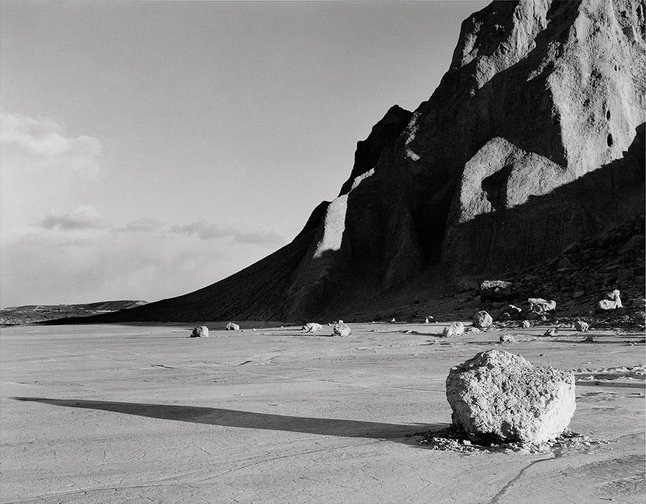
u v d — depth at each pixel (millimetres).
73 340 44531
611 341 26594
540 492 7973
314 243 71750
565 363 20594
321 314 66062
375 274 68750
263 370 21781
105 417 13492
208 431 11836
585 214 59562
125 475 9109
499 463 9203
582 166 63344
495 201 63062
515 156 65625
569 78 67875
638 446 10062
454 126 74375
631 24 76938
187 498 7996
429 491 8086
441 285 61750
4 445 11180
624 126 67250
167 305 93062
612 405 13359
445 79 78375
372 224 71938
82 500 8031
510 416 10062
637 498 7699
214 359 26531
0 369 24938
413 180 72375
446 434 10797
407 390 16203
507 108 69625
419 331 36562
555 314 38438
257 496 8016
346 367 21734
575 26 70938
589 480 8406
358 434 11242
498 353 10852
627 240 51844
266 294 76688
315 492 8125
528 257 59656
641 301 35875
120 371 23094
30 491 8492
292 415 13156
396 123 94438
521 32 76250
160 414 13672
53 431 12227
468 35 81375
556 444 10227
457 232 62656
